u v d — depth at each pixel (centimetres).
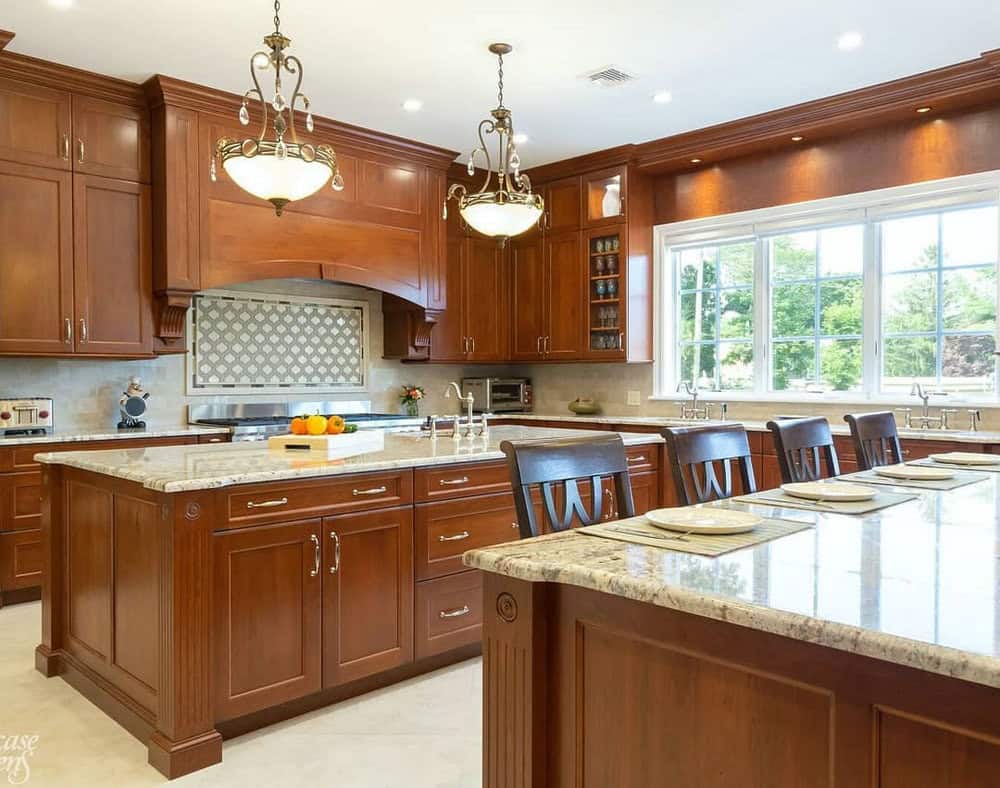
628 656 127
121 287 439
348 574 275
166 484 226
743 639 112
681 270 586
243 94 449
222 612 241
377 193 533
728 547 141
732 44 382
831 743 103
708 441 223
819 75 421
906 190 459
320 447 308
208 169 453
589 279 590
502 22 358
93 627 283
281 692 256
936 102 430
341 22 358
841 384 499
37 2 338
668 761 122
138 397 467
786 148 515
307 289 568
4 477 396
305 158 278
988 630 94
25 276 407
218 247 457
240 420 505
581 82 431
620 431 561
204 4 340
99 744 248
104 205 432
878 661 99
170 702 230
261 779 225
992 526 163
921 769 95
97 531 278
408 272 552
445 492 306
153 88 432
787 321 525
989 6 342
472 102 462
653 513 170
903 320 472
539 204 367
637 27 363
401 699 283
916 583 116
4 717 268
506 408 654
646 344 582
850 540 148
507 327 650
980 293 441
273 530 254
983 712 90
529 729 136
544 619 137
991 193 429
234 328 529
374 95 451
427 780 225
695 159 546
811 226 507
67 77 413
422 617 299
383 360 616
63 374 459
